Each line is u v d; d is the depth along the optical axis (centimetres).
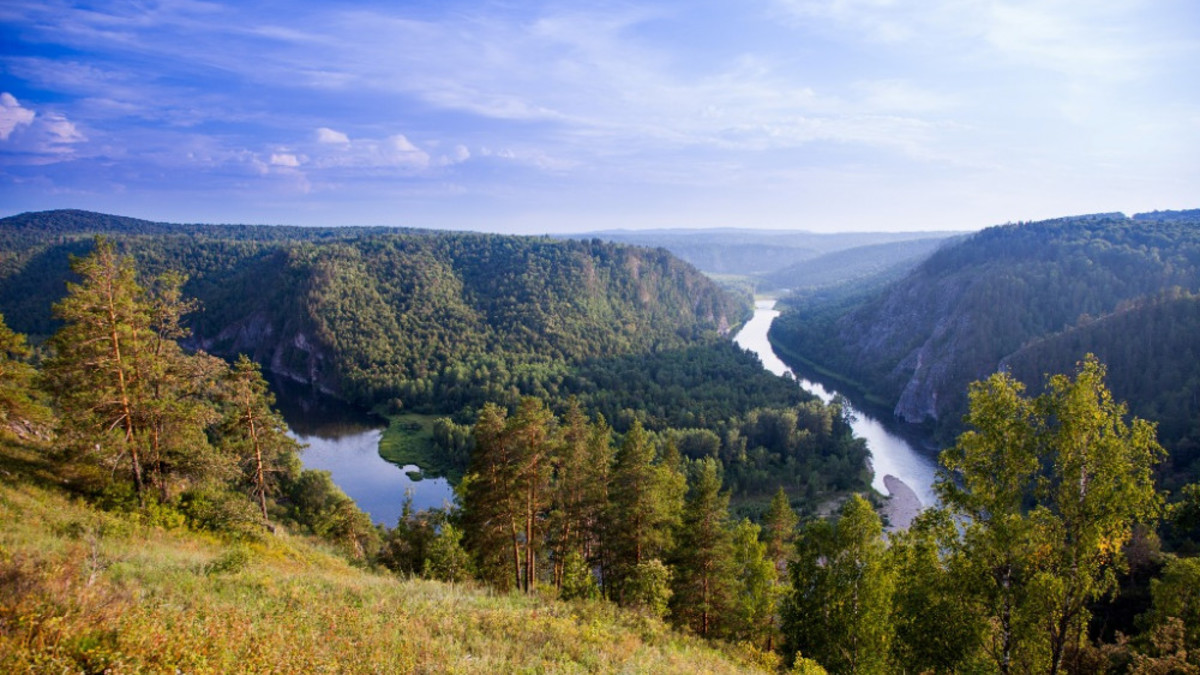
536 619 1513
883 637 2473
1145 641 2841
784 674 2291
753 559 3462
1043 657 1792
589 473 3556
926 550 1970
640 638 1739
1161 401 9069
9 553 1105
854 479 9156
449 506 4084
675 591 3069
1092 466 1644
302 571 2005
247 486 3138
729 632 3102
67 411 2352
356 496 8656
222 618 1049
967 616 1827
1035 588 1634
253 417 2953
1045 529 1711
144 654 800
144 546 1838
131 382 2512
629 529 3222
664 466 4200
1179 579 2877
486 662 1112
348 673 927
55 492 2347
